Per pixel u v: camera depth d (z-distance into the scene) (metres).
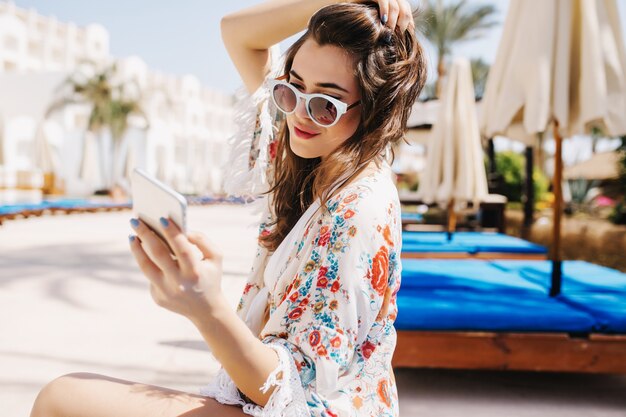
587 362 2.77
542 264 4.82
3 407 2.54
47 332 3.80
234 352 0.83
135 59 37.41
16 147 28.34
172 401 0.94
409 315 2.81
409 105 1.17
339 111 1.10
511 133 5.24
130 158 29.17
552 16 3.52
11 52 33.28
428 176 7.88
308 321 0.92
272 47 1.48
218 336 0.81
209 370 3.09
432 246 6.43
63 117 30.08
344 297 0.91
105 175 31.45
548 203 24.73
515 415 2.60
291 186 1.36
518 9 4.13
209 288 0.79
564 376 3.23
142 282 5.64
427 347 2.81
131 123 32.62
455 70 7.60
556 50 3.51
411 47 1.17
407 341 2.82
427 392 2.92
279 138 1.46
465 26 21.97
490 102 4.37
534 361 2.79
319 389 0.89
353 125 1.14
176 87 41.78
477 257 5.98
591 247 10.73
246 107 1.49
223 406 0.96
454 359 2.81
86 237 9.71
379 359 1.04
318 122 1.11
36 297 4.88
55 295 4.97
